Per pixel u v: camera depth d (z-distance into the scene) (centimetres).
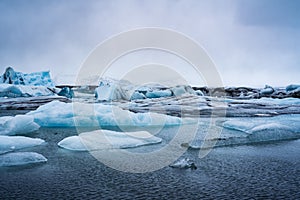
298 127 983
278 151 707
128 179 480
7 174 504
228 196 406
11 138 735
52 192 420
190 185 453
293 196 407
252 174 512
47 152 677
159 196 406
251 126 988
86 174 507
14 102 2177
